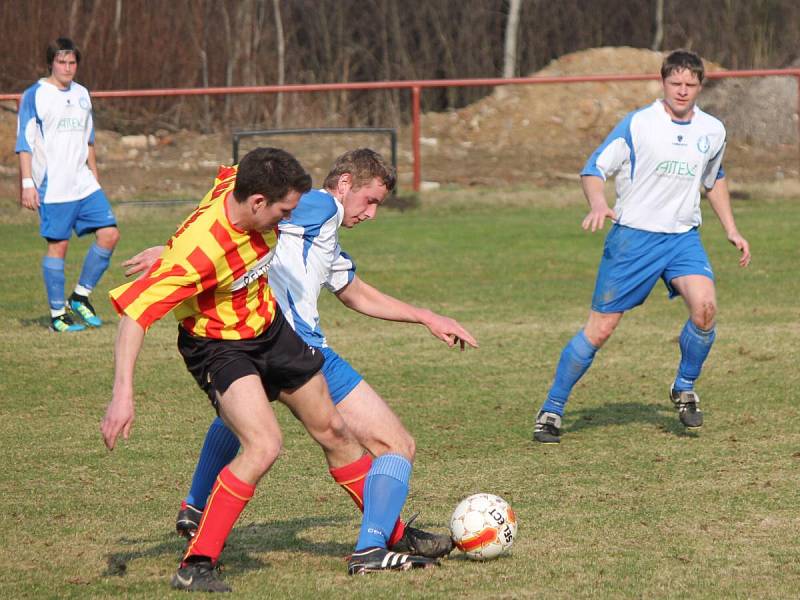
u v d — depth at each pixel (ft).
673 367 102.42
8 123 247.50
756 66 388.37
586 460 74.23
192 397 92.53
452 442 79.10
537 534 58.59
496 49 416.26
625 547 56.18
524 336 115.44
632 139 78.84
